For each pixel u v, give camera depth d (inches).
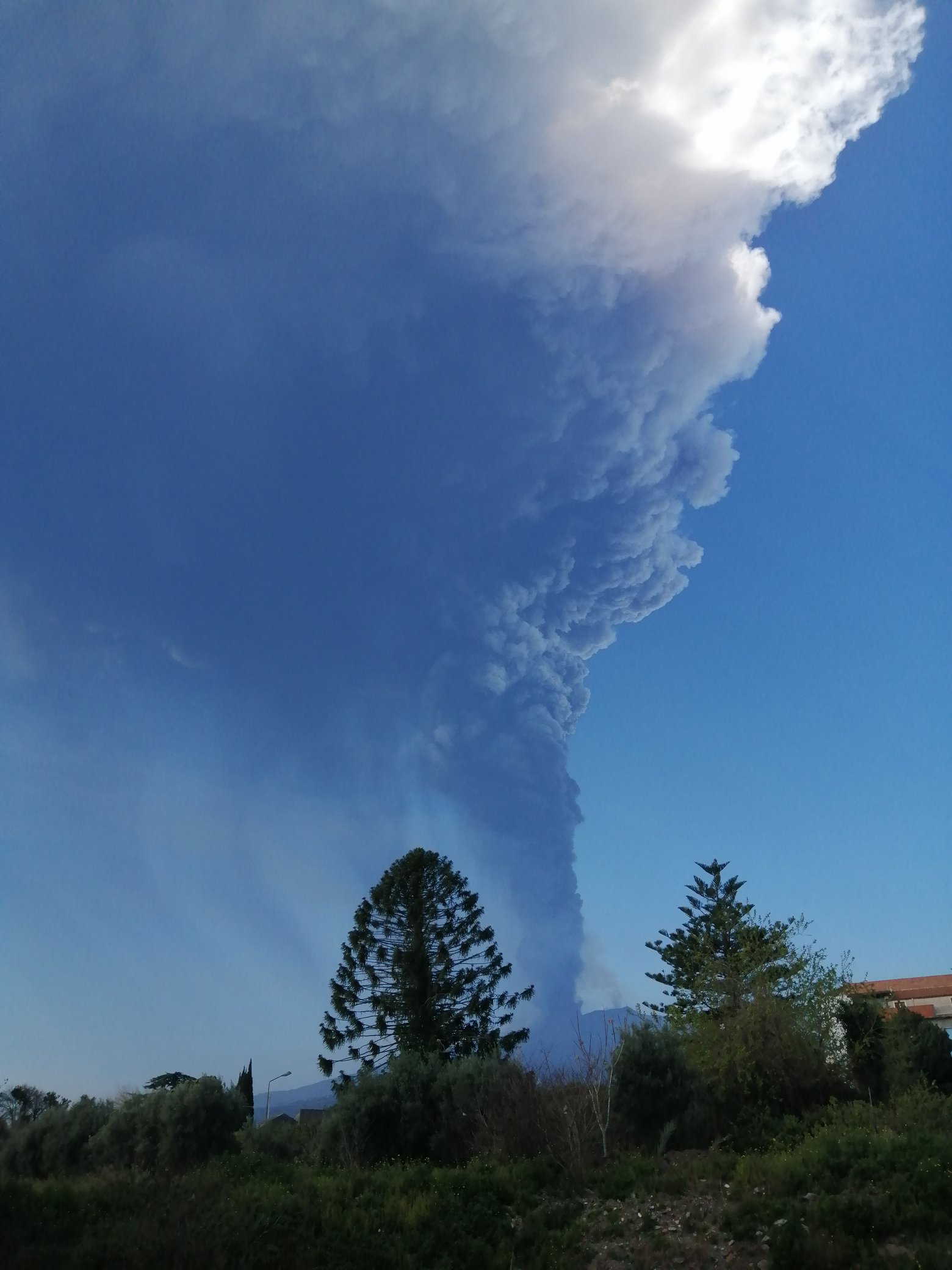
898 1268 432.8
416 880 1566.2
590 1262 530.6
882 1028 928.9
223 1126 1015.6
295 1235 541.3
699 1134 777.6
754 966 936.3
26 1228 535.2
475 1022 1465.3
